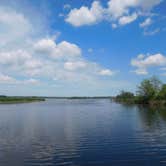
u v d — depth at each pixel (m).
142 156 25.42
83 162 23.48
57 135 38.62
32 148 29.33
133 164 22.73
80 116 76.06
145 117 69.19
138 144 31.30
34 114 85.06
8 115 80.75
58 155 26.06
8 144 31.72
